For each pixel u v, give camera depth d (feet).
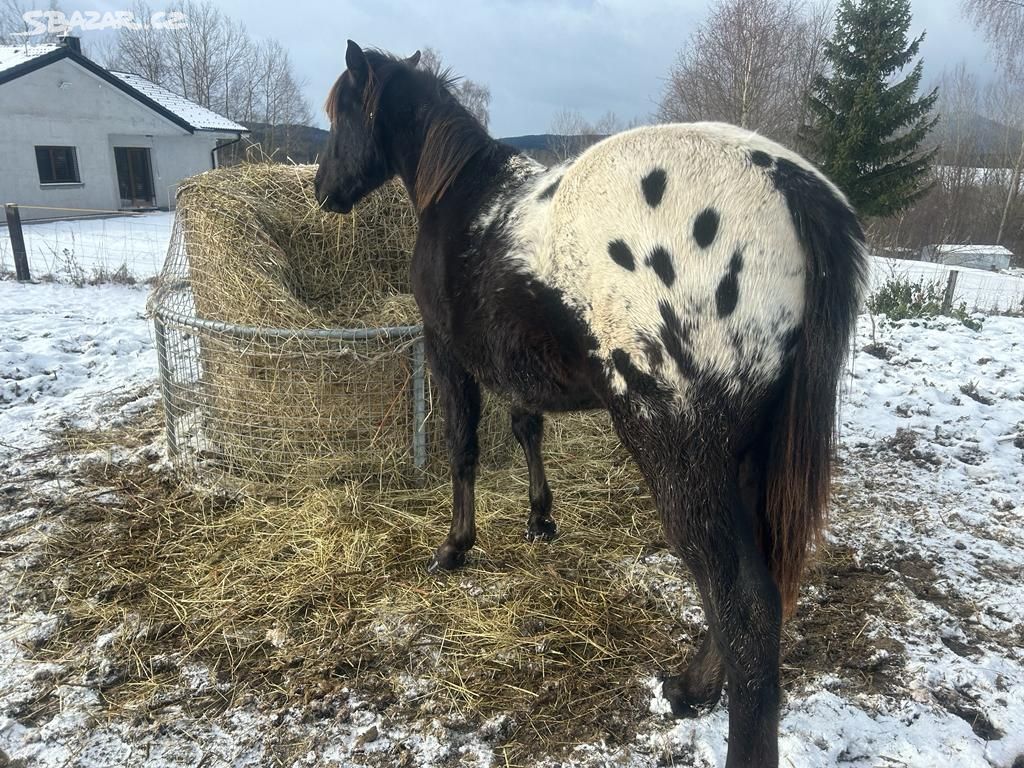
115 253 38.09
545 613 8.65
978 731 6.97
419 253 8.36
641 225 5.51
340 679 7.57
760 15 76.95
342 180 9.66
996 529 10.82
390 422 11.68
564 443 13.53
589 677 7.61
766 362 5.28
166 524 10.71
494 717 7.02
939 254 74.13
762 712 5.34
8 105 55.01
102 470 12.55
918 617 8.60
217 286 11.89
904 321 25.66
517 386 7.14
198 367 13.16
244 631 8.32
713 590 5.51
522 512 11.10
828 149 63.10
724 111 79.51
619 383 5.82
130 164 67.00
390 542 10.14
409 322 11.58
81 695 7.34
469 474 9.19
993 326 25.76
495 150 8.00
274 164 13.62
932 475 12.76
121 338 20.75
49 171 59.52
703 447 5.47
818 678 7.58
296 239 12.48
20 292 27.25
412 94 8.64
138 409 15.69
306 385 11.39
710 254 5.28
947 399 16.63
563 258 5.99
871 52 60.49
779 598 5.39
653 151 5.66
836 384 5.31
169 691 7.40
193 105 77.71
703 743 6.63
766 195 5.25
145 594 9.01
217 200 11.59
